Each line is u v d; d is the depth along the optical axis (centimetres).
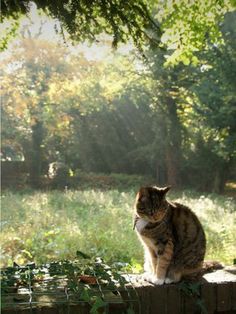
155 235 445
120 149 3372
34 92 2930
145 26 527
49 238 1043
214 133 2684
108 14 492
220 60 2177
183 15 746
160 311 411
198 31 760
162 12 746
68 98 3008
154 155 3081
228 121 2392
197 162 2859
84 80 3017
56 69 2911
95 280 409
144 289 407
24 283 402
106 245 1002
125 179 3103
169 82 2884
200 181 3034
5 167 3161
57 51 2830
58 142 3356
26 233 1109
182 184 3080
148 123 3275
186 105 2998
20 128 3186
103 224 1241
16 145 3309
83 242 1009
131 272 502
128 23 505
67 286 390
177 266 441
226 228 1161
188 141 3009
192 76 2800
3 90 2861
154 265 450
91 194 2019
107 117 3338
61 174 2920
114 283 403
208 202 1827
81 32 496
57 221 1298
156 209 446
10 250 970
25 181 2986
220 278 445
